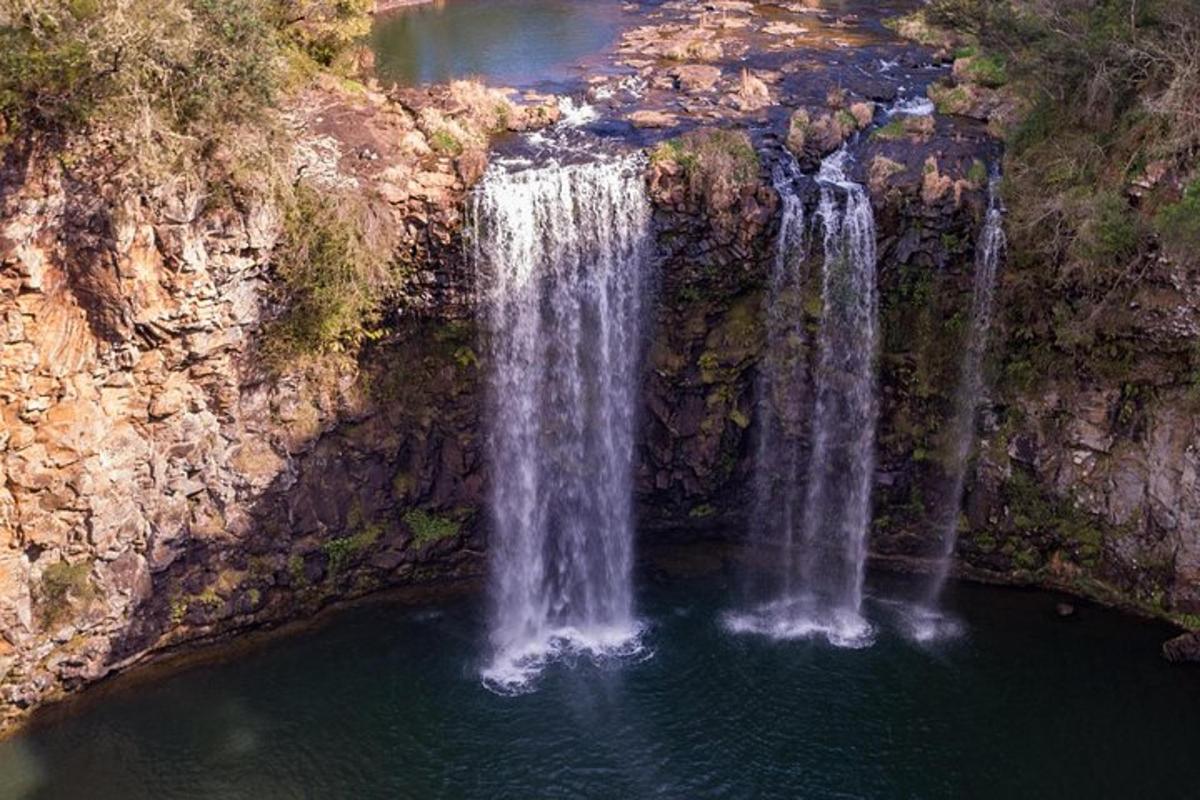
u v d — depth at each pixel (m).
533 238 37.47
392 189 36.72
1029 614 37.91
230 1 34.03
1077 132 37.03
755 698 35.12
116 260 32.34
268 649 37.12
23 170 31.27
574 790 32.28
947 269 37.69
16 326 31.84
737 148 38.66
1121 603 37.50
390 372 38.16
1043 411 37.50
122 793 32.12
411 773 32.81
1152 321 34.66
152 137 32.66
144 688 35.56
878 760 32.97
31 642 33.94
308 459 37.41
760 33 55.09
